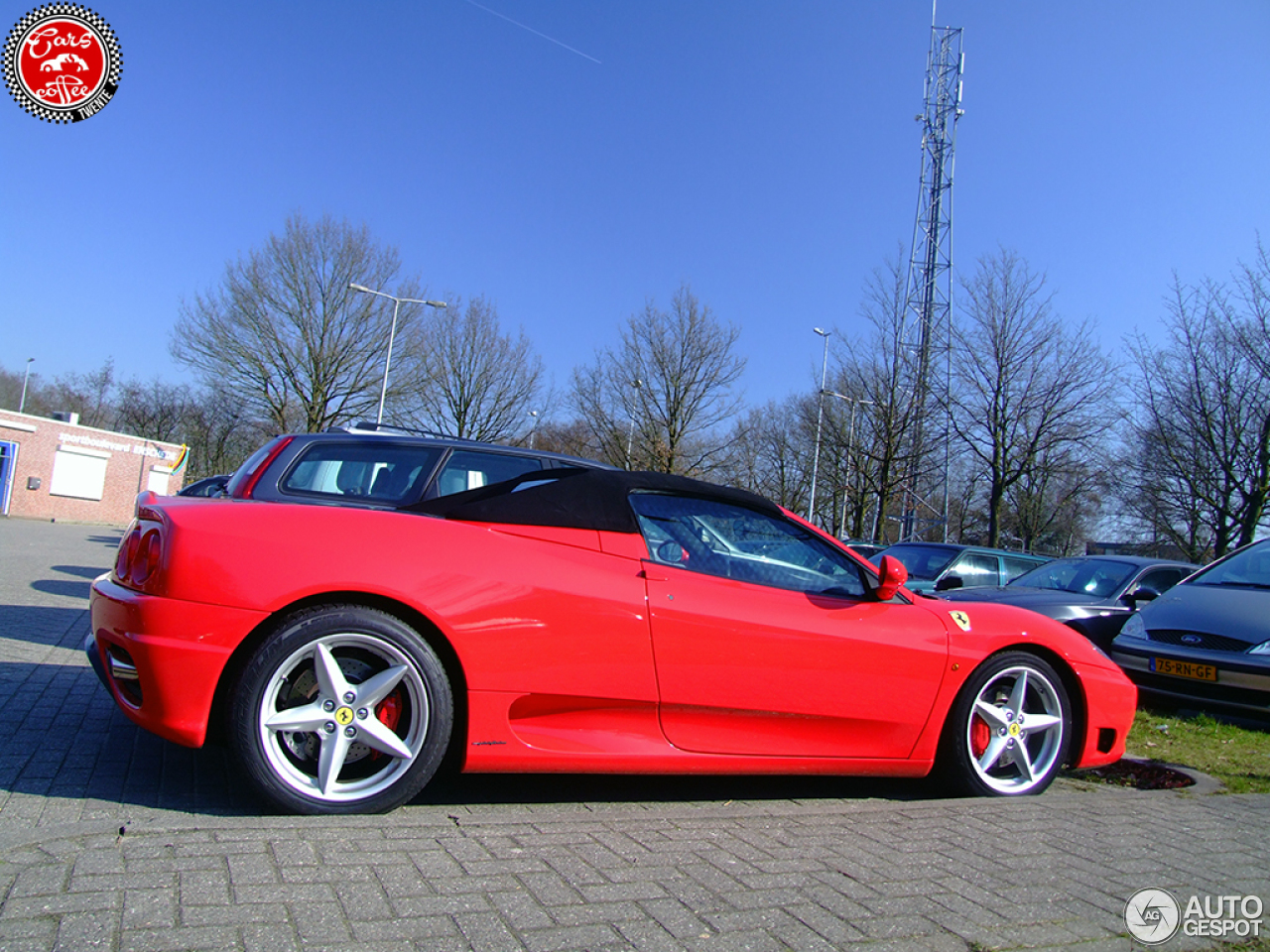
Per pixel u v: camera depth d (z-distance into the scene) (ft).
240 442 165.89
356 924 6.88
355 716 9.53
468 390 133.90
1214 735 19.10
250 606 9.25
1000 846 10.21
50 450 113.50
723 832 10.02
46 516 113.70
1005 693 13.15
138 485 126.41
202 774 10.80
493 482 15.25
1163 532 69.05
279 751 9.37
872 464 78.84
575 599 10.38
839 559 12.60
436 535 10.27
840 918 7.80
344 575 9.55
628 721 10.79
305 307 122.52
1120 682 13.74
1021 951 7.41
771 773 11.54
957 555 39.83
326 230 124.16
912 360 72.49
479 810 10.37
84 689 14.90
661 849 9.25
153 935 6.40
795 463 140.36
